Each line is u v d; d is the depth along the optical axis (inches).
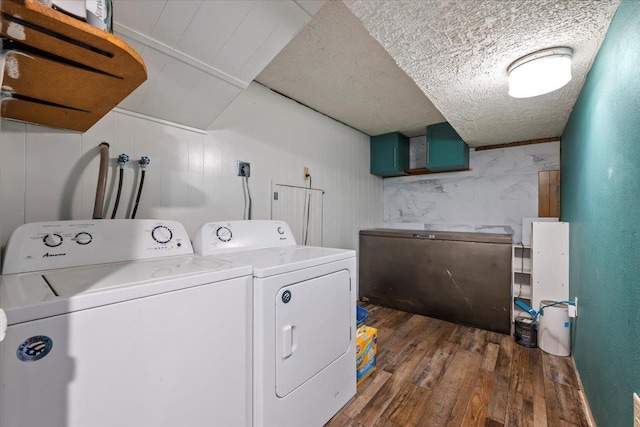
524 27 46.5
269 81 86.4
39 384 24.5
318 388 52.5
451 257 110.7
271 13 45.2
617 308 41.7
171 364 33.1
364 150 141.6
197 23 44.2
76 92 37.4
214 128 74.8
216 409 37.4
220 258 51.4
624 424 38.2
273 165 92.0
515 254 116.1
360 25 60.9
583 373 64.2
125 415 29.4
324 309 54.1
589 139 60.3
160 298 32.4
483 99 74.5
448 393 64.4
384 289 128.1
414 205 148.6
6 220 45.3
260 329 42.1
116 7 39.3
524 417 56.5
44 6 23.6
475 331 100.7
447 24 46.1
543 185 114.3
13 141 46.2
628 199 37.7
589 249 60.8
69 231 42.5
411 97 97.9
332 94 95.4
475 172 131.0
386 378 70.5
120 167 57.7
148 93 54.9
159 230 52.8
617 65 41.4
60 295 27.0
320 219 112.9
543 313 85.4
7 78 33.5
